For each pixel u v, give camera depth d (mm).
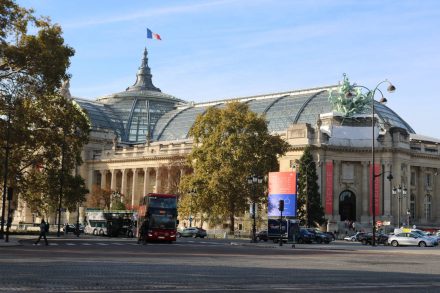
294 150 143875
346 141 145875
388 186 143000
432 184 160875
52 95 78438
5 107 70562
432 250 64062
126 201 179000
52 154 83250
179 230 126562
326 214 140125
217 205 109375
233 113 115625
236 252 53062
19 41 69938
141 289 21078
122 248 56312
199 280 24812
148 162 181625
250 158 111438
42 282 22844
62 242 68750
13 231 103250
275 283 24266
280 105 192125
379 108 180875
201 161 115375
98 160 196000
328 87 191875
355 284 24453
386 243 87250
